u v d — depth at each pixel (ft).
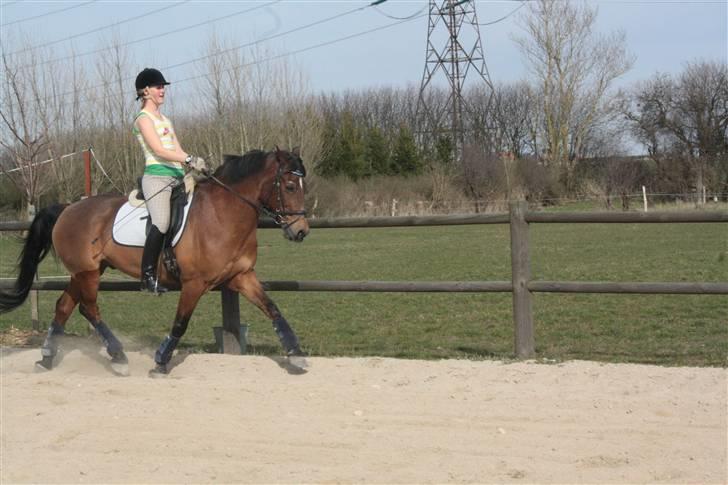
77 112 99.81
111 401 18.80
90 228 22.49
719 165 123.34
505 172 135.54
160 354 21.74
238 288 21.88
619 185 130.11
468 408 17.72
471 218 22.86
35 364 23.57
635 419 16.71
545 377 20.20
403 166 150.82
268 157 20.80
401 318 32.65
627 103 151.84
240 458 14.79
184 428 16.61
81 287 22.84
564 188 140.36
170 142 21.45
